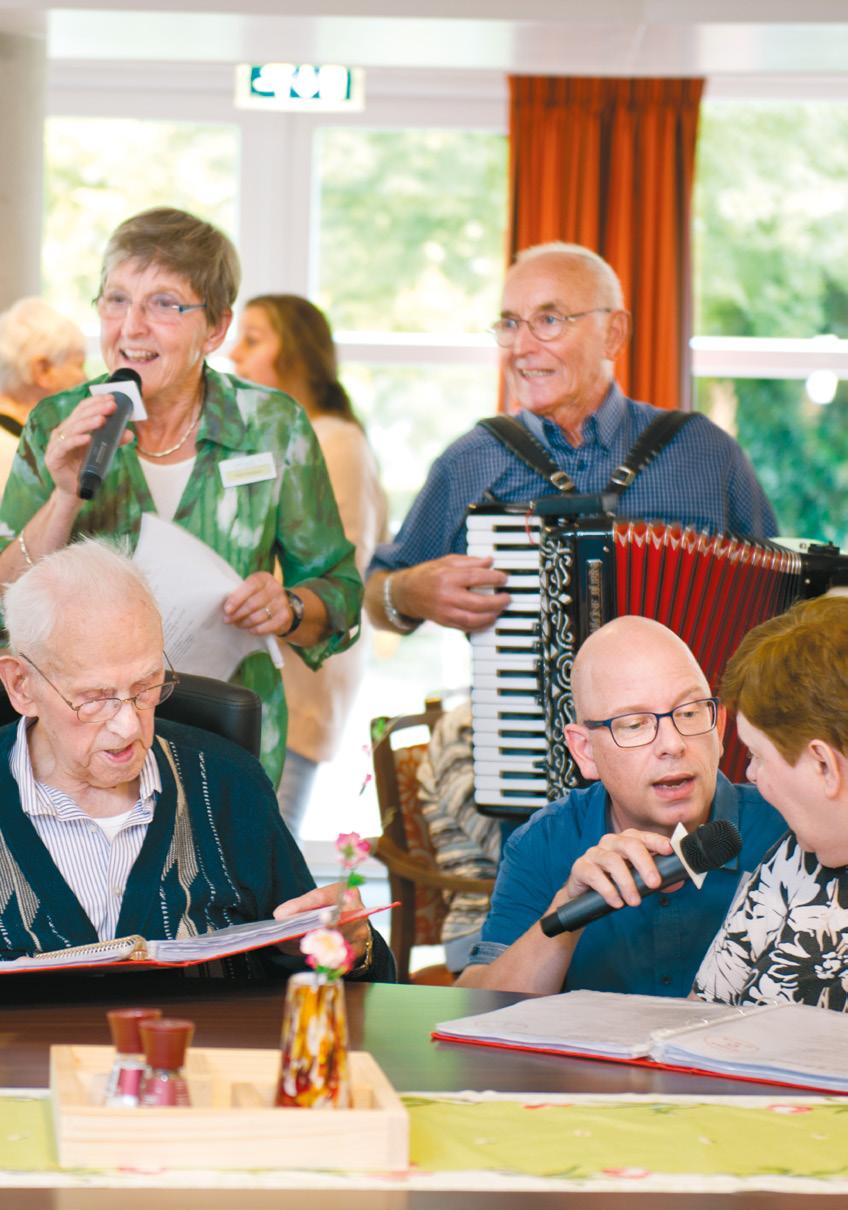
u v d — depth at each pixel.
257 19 5.77
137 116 7.25
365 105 7.23
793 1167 1.43
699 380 7.21
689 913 2.48
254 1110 1.41
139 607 2.27
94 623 2.23
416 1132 1.52
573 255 3.75
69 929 2.23
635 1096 1.65
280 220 7.30
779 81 7.05
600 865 2.10
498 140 7.25
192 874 2.33
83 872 2.30
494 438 3.80
